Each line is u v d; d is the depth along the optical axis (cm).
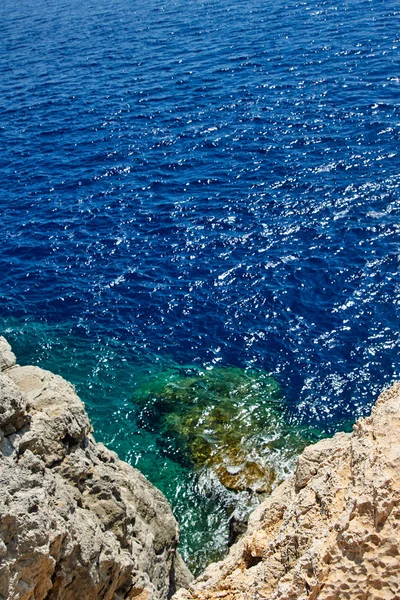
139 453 2645
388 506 1011
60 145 5338
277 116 5188
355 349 3014
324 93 5434
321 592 1005
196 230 3997
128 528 1509
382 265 3462
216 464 2544
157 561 1669
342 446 1300
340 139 4700
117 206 4372
